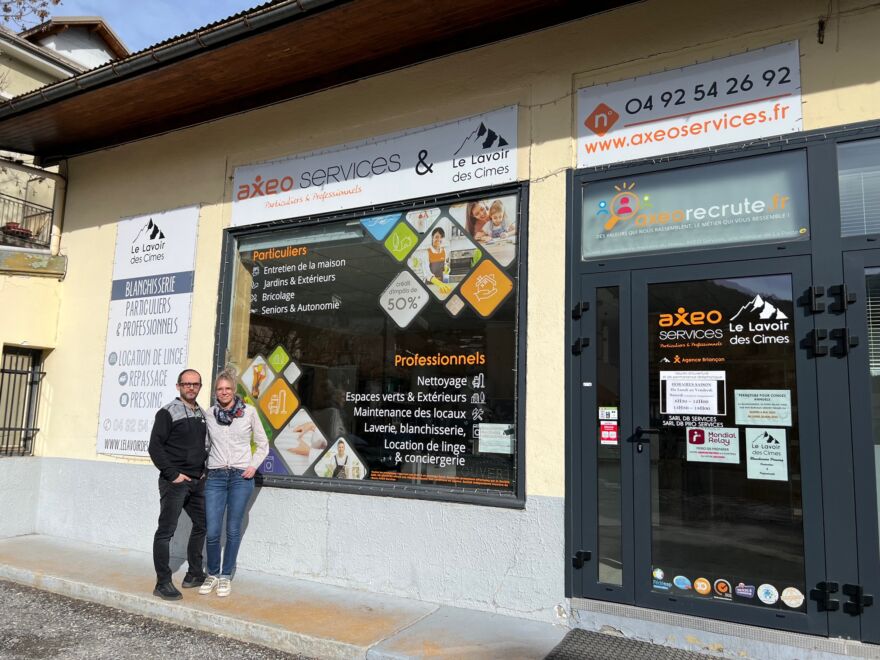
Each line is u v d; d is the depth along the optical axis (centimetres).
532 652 393
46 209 808
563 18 490
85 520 693
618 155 464
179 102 652
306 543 551
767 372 400
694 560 406
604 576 431
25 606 513
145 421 671
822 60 407
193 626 468
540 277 479
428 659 383
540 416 464
